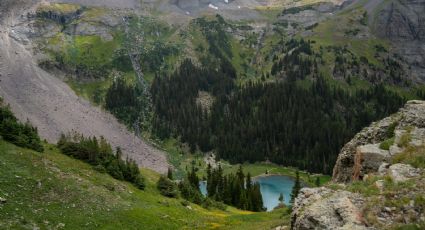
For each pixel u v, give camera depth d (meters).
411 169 27.23
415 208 21.97
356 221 22.19
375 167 33.72
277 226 41.38
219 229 55.75
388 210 22.48
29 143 63.94
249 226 52.03
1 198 40.94
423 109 40.09
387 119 43.66
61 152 71.94
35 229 38.59
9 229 36.34
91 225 44.66
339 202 23.94
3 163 50.31
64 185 52.12
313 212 24.17
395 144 34.34
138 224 50.34
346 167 44.25
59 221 42.28
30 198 44.59
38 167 54.19
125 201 57.31
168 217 57.06
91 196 53.00
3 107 69.44
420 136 34.00
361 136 44.22
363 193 24.95
